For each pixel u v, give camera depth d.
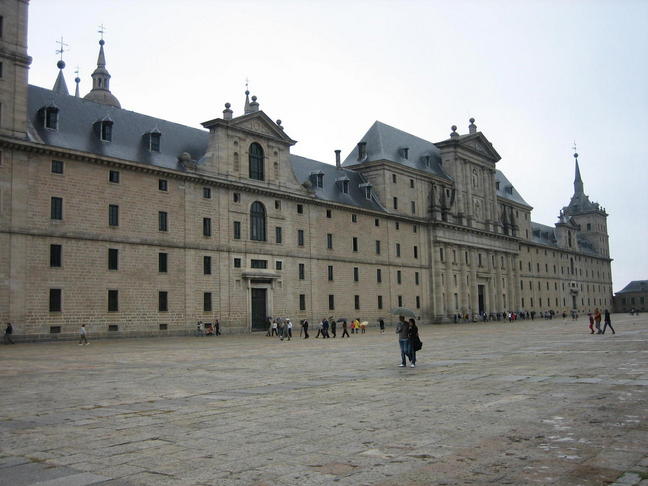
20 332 45.81
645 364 21.56
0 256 45.22
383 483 7.96
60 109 53.00
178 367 25.12
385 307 83.75
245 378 20.50
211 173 61.47
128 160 53.66
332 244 76.31
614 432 10.56
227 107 64.50
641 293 198.75
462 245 99.38
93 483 8.12
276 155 69.50
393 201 88.06
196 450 9.88
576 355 26.23
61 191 49.19
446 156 102.06
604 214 177.88
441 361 25.42
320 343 44.28
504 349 31.66
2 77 46.75
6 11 47.47
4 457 9.57
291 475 8.38
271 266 67.31
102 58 96.62
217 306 60.84
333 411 13.27
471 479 8.02
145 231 54.97
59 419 12.80
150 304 54.72
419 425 11.52
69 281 49.00
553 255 142.75
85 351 36.72
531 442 9.96
